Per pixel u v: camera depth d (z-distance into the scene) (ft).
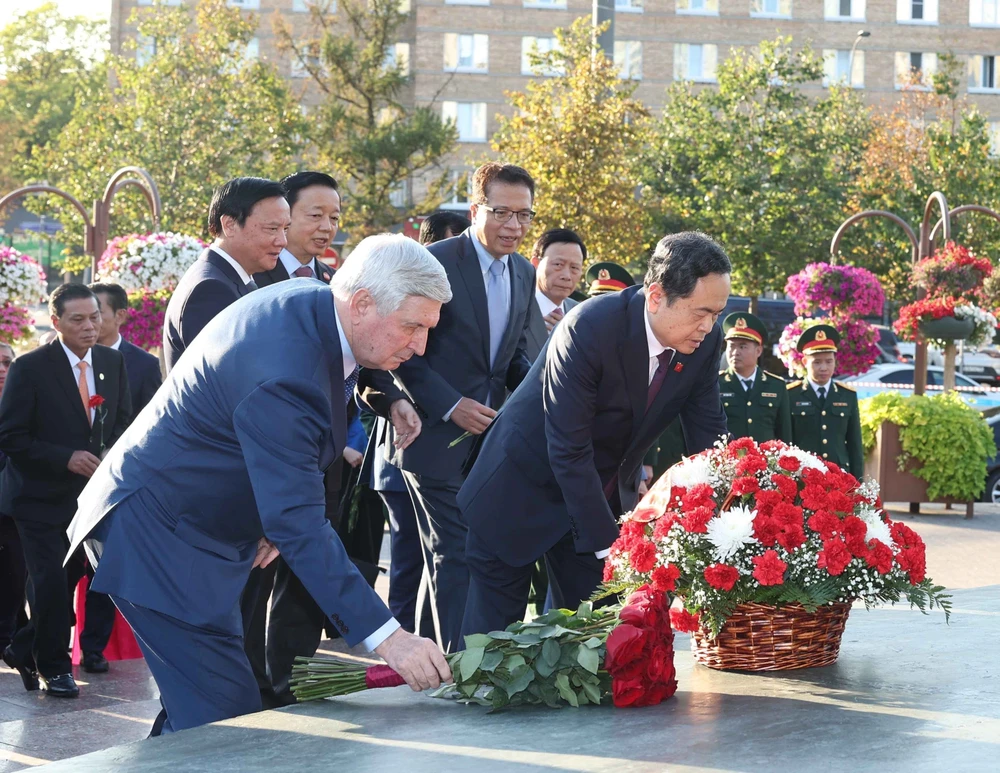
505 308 17.78
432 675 8.86
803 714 8.11
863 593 9.33
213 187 102.53
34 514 17.80
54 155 110.93
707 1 153.69
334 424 9.71
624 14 152.56
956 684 8.95
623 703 8.42
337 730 7.98
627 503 13.62
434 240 21.13
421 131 103.65
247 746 7.60
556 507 13.17
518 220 17.39
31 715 16.94
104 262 43.27
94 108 112.37
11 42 211.82
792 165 98.99
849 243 102.99
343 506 19.17
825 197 99.81
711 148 99.60
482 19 150.92
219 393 9.69
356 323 9.61
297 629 14.85
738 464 9.63
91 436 18.56
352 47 106.01
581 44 80.02
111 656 20.31
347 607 9.12
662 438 25.53
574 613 9.27
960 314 48.01
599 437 12.78
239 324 9.79
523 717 8.32
